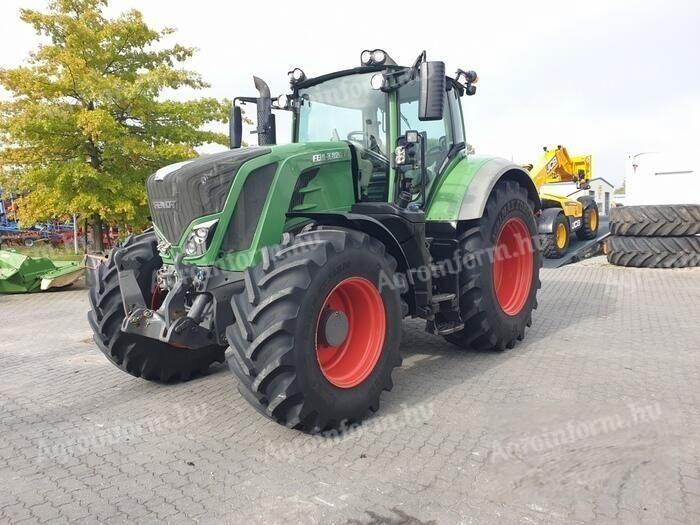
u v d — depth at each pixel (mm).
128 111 11797
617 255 10078
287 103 5004
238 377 3090
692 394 3738
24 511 2592
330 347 3479
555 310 6637
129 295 3861
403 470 2834
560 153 13070
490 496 2561
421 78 3801
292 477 2811
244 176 3490
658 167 10453
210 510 2541
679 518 2342
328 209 3953
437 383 4148
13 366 5152
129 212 11398
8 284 9664
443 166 4934
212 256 3455
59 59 10914
